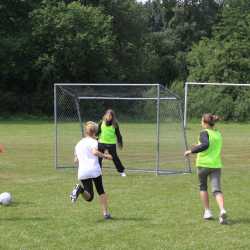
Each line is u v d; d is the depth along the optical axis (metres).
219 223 12.19
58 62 64.00
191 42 89.62
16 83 66.56
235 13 69.00
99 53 64.88
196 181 18.83
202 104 51.56
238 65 65.62
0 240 10.63
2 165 23.00
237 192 16.53
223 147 32.88
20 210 13.50
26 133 41.38
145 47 83.75
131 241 10.62
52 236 10.98
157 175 20.41
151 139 36.16
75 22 64.12
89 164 12.36
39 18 63.62
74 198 12.12
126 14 76.19
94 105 39.06
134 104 38.56
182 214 13.14
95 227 11.77
